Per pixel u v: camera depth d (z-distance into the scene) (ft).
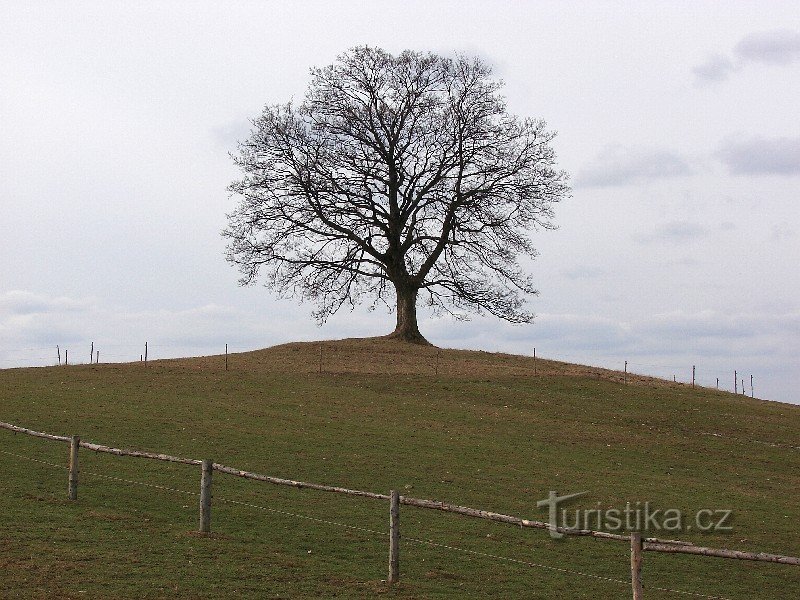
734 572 81.05
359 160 209.77
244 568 68.08
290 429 125.49
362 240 209.67
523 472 111.86
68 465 98.17
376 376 173.99
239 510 86.99
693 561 83.61
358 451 115.75
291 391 155.63
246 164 209.77
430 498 97.30
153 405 135.54
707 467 124.26
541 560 80.02
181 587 61.72
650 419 150.00
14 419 119.44
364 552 77.30
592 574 77.30
